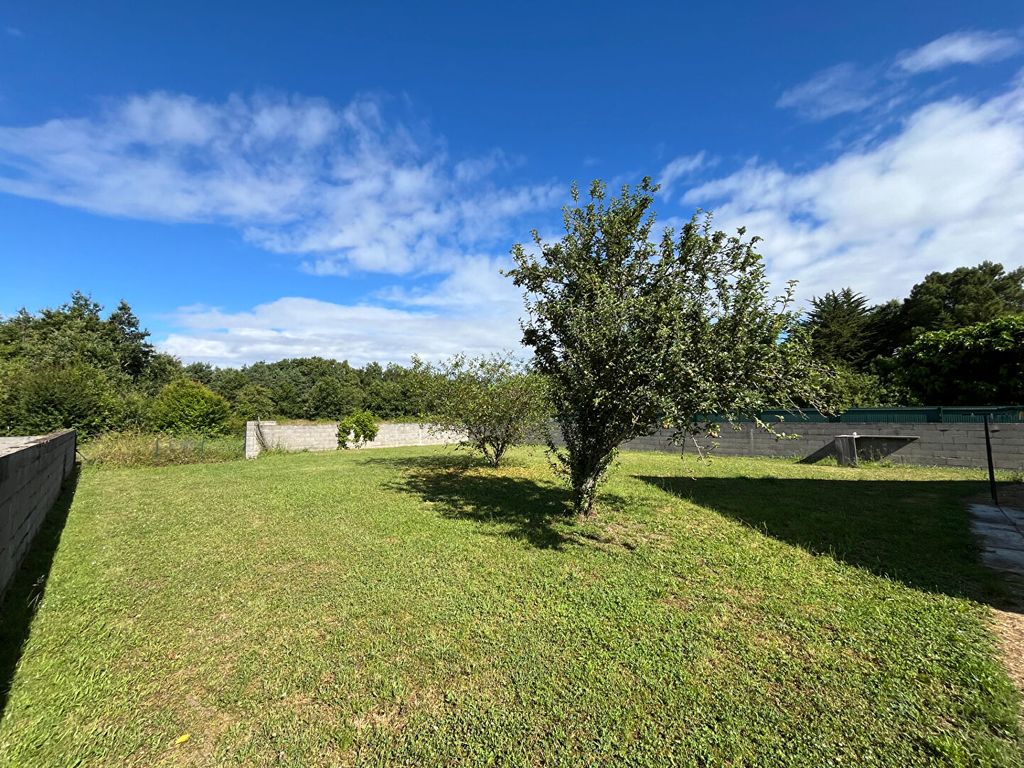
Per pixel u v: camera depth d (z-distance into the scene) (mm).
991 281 25359
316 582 4090
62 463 8570
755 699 2457
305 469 11594
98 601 3719
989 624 3199
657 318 4773
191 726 2318
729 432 14148
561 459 6414
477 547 5023
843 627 3191
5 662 2844
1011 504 6711
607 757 2090
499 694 2535
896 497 7445
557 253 5879
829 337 27391
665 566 4426
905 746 2102
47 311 28594
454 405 10867
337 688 2602
